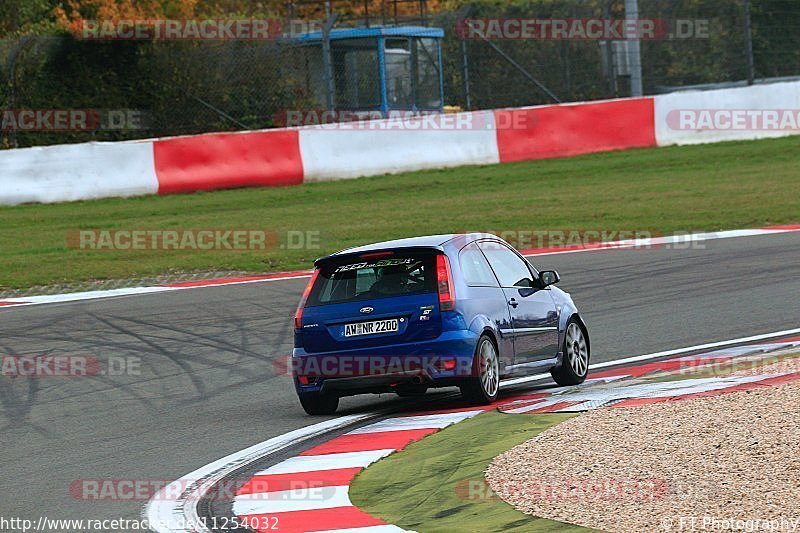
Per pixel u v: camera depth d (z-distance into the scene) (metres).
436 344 34.47
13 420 37.41
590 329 48.75
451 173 101.50
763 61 132.12
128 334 51.53
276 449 31.52
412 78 112.62
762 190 87.50
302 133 98.94
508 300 37.31
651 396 33.19
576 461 25.94
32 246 77.19
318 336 35.56
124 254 74.19
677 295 54.59
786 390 30.64
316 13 149.62
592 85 123.81
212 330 51.59
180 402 39.06
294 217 84.12
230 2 148.62
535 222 78.44
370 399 40.16
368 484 26.83
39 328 53.72
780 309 49.62
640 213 80.56
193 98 108.94
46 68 103.06
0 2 127.81
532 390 38.81
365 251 36.12
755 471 23.56
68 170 92.50
